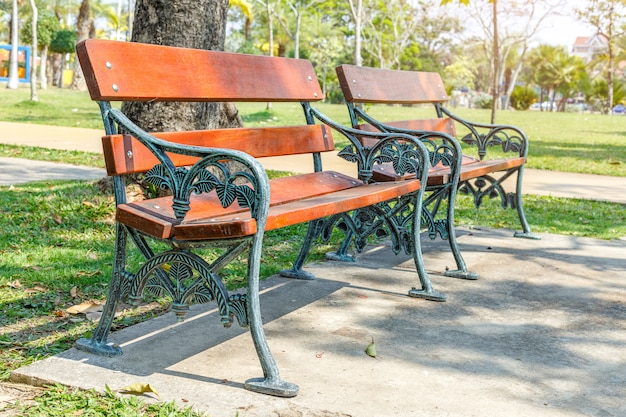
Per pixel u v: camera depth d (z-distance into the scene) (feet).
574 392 9.07
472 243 18.17
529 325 11.76
